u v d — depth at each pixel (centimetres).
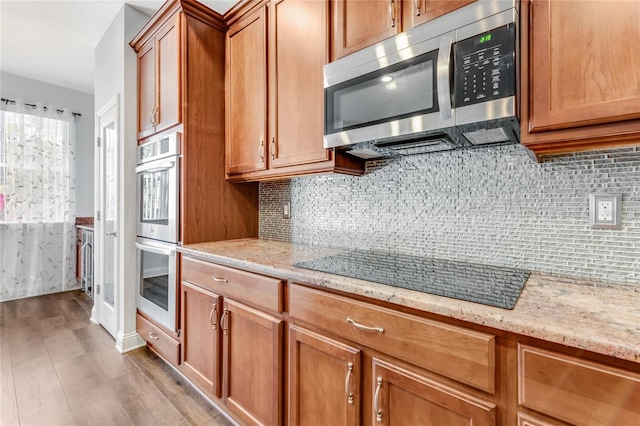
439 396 86
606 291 95
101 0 233
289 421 127
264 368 136
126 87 236
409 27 120
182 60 193
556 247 117
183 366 187
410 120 114
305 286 120
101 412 167
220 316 159
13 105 369
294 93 163
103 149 280
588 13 83
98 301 294
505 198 129
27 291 382
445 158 145
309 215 199
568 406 67
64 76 378
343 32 141
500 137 116
